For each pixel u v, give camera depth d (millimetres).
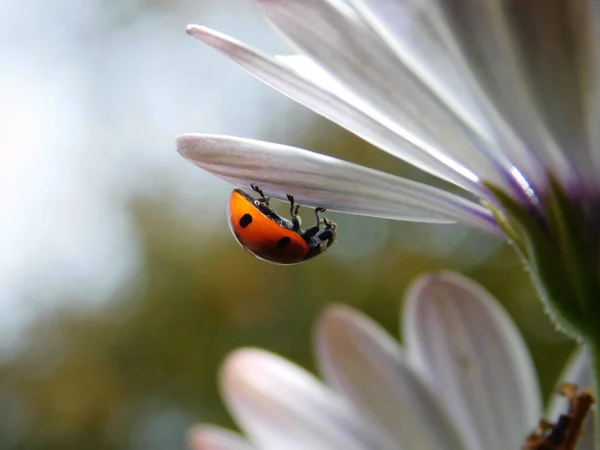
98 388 796
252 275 722
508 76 97
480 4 95
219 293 740
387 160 576
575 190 102
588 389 121
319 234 125
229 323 734
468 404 143
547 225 103
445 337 145
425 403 145
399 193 108
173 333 759
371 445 147
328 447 149
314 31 104
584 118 98
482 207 107
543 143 100
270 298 711
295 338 687
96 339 816
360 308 652
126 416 779
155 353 766
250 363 156
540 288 104
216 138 108
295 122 718
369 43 103
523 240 105
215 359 730
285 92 106
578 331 103
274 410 153
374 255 662
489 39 96
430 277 145
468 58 97
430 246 630
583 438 120
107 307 831
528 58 95
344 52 104
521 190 104
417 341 146
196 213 803
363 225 663
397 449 146
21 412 831
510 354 142
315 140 674
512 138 101
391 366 147
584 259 102
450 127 103
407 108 103
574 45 94
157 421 763
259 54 106
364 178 108
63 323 845
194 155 108
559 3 93
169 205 813
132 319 794
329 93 107
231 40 107
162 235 798
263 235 119
